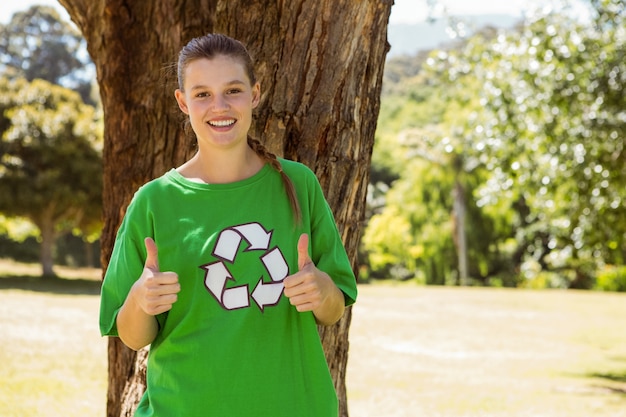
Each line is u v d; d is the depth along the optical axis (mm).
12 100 28312
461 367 11789
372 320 17688
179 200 2291
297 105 3400
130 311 2193
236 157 2320
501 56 12242
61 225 30828
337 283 2377
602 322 19016
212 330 2213
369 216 49719
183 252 2246
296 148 3395
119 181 4219
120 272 2316
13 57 62188
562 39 11500
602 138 11383
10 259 41500
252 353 2221
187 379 2221
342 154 3412
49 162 27484
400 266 48000
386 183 53844
